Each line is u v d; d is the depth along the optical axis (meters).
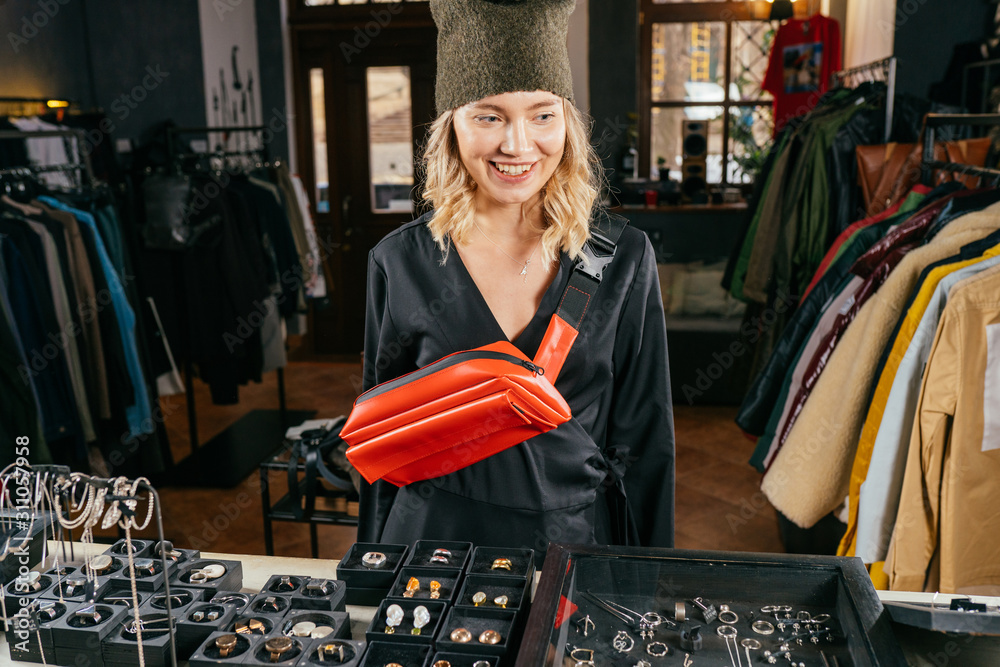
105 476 2.87
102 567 1.03
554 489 1.09
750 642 0.88
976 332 1.51
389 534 1.16
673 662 0.87
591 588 0.97
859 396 1.83
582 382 1.10
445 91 1.00
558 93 0.96
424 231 1.12
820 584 0.93
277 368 4.00
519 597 0.94
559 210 1.04
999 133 3.16
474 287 1.09
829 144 3.07
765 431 2.38
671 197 4.58
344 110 5.28
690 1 4.82
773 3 4.23
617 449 1.18
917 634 0.86
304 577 1.02
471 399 1.00
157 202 3.31
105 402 2.82
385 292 1.16
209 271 3.46
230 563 1.07
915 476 1.60
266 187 3.91
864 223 2.49
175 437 4.02
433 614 0.93
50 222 2.62
